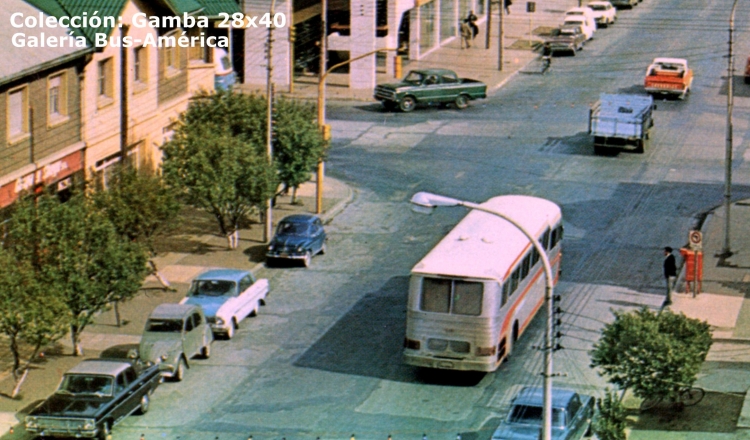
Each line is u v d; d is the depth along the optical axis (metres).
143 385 32.38
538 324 39.84
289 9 76.19
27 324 32.06
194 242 48.78
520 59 87.12
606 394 31.70
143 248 37.66
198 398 33.81
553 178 57.97
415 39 85.62
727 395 33.50
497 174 58.78
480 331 34.28
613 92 76.50
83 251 35.56
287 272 45.53
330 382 35.16
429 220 52.22
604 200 54.47
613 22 100.62
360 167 60.31
